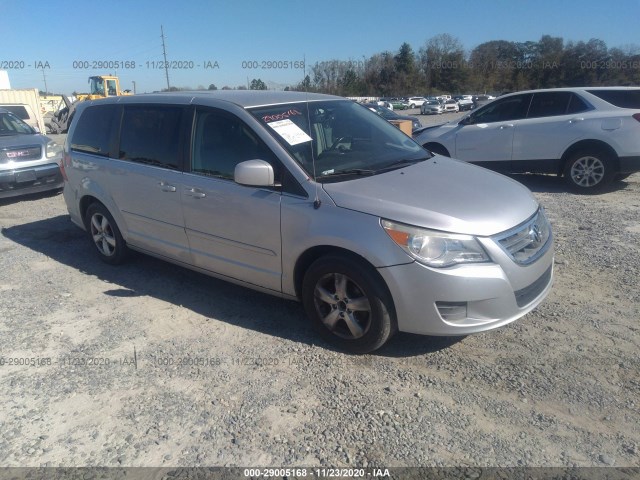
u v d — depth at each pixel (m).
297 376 3.38
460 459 2.62
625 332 3.73
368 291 3.34
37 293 4.89
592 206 7.34
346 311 3.53
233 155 4.02
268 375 3.40
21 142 8.62
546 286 3.69
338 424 2.91
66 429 2.97
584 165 8.14
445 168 4.14
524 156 8.68
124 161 4.93
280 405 3.09
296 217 3.60
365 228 3.29
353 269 3.37
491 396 3.09
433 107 44.06
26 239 6.66
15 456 2.77
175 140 4.45
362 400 3.11
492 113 9.09
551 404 3.00
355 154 4.09
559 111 8.39
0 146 8.30
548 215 6.92
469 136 9.19
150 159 4.68
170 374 3.45
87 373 3.51
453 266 3.15
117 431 2.93
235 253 4.09
